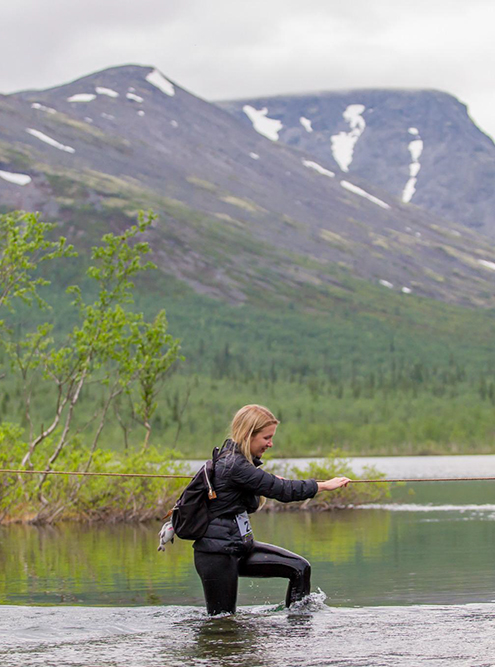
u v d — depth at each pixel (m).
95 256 27.02
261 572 8.99
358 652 7.32
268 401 137.62
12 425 26.19
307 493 8.59
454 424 113.19
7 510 24.92
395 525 21.44
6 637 8.17
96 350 26.52
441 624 8.45
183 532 8.70
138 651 7.50
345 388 153.12
